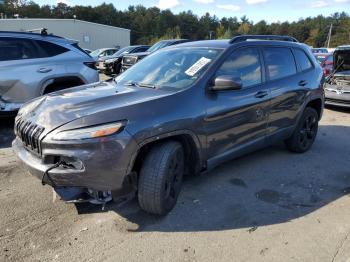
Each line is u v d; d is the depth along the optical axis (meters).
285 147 6.13
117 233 3.45
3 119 8.00
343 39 89.94
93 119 3.25
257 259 3.11
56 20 50.84
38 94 6.92
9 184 4.45
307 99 5.61
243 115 4.43
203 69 4.14
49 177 3.27
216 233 3.48
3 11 88.81
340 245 3.31
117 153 3.21
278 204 4.09
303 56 5.76
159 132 3.46
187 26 102.69
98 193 3.42
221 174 4.89
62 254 3.13
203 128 3.91
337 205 4.09
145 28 101.50
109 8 100.31
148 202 3.56
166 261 3.07
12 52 6.82
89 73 7.53
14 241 3.29
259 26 101.12
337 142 6.66
